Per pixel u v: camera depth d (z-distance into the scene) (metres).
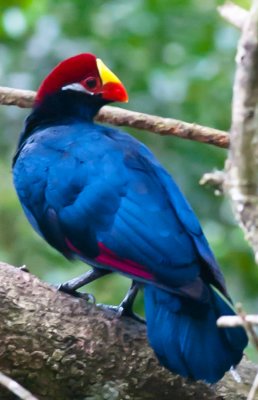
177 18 18.47
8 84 17.55
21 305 8.60
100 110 10.23
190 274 8.45
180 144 16.62
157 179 9.26
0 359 8.52
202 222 16.20
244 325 6.71
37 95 10.69
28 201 9.79
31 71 17.62
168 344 8.16
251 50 6.37
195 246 8.71
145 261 8.62
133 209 8.91
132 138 9.93
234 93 6.62
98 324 8.73
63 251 9.70
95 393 8.66
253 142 6.58
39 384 8.63
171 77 17.72
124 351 8.70
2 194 16.16
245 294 15.27
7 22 18.03
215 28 18.36
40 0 18.38
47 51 17.75
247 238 6.71
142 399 8.73
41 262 15.68
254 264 15.28
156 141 16.67
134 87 17.48
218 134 9.47
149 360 8.69
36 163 9.73
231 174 6.67
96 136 9.77
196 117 17.22
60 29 18.06
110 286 14.77
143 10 18.39
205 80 17.55
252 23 6.35
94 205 9.08
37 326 8.58
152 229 8.76
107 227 8.93
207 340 8.16
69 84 10.66
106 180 9.17
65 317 8.69
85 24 18.14
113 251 8.82
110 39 18.08
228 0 7.59
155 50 18.17
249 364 8.99
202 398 8.73
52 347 8.59
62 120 10.57
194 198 16.38
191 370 8.07
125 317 8.90
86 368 8.64
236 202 6.66
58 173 9.51
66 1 18.33
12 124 17.05
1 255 15.77
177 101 17.39
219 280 8.56
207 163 16.59
